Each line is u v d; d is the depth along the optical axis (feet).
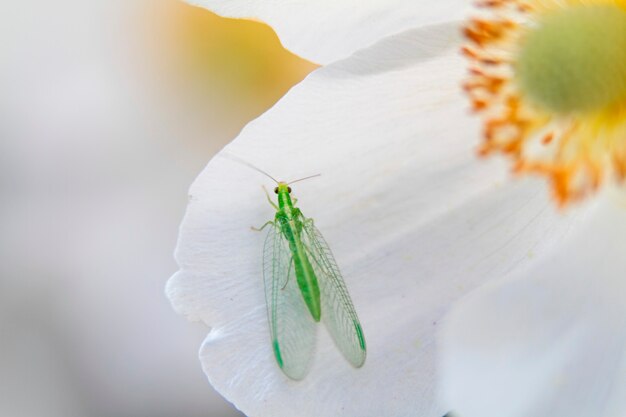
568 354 0.60
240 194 0.64
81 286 0.88
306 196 0.64
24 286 0.89
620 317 0.60
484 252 0.63
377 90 0.63
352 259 0.64
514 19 0.62
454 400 0.59
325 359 0.63
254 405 0.63
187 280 0.64
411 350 0.63
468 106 0.63
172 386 0.86
